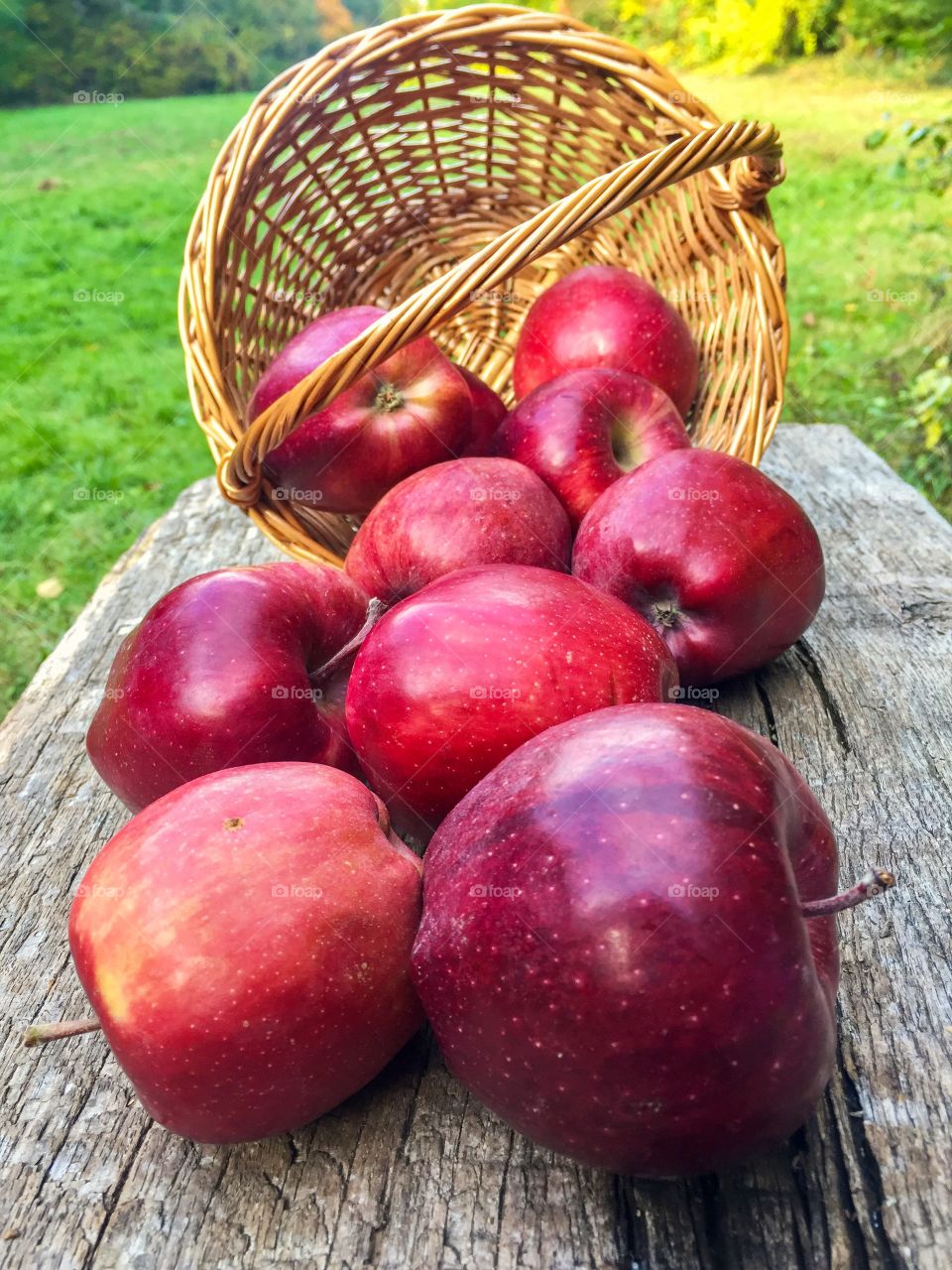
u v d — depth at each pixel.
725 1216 0.17
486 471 0.31
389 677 0.23
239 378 0.39
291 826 0.19
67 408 0.88
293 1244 0.17
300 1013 0.17
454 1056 0.17
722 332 0.42
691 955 0.15
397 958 0.18
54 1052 0.22
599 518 0.31
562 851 0.16
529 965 0.16
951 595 0.36
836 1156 0.18
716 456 0.30
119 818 0.29
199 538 0.45
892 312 0.91
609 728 0.18
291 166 0.40
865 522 0.42
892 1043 0.20
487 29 0.37
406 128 0.44
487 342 0.51
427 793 0.23
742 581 0.29
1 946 0.24
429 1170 0.19
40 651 0.62
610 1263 0.17
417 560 0.30
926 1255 0.17
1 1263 0.17
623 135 0.42
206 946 0.17
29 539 0.73
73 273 1.14
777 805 0.17
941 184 0.83
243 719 0.24
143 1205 0.18
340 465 0.35
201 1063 0.17
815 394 0.82
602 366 0.40
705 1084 0.15
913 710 0.30
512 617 0.23
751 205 0.36
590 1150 0.16
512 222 0.49
